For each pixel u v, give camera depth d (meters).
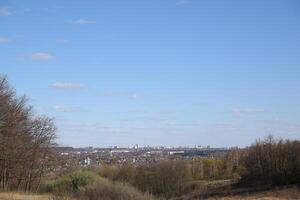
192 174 91.31
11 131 50.34
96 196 36.22
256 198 65.75
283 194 68.25
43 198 38.97
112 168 77.38
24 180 58.06
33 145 58.41
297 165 79.31
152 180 79.62
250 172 85.69
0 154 50.81
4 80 49.97
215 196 72.88
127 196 37.00
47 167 63.41
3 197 40.00
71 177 54.53
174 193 79.19
